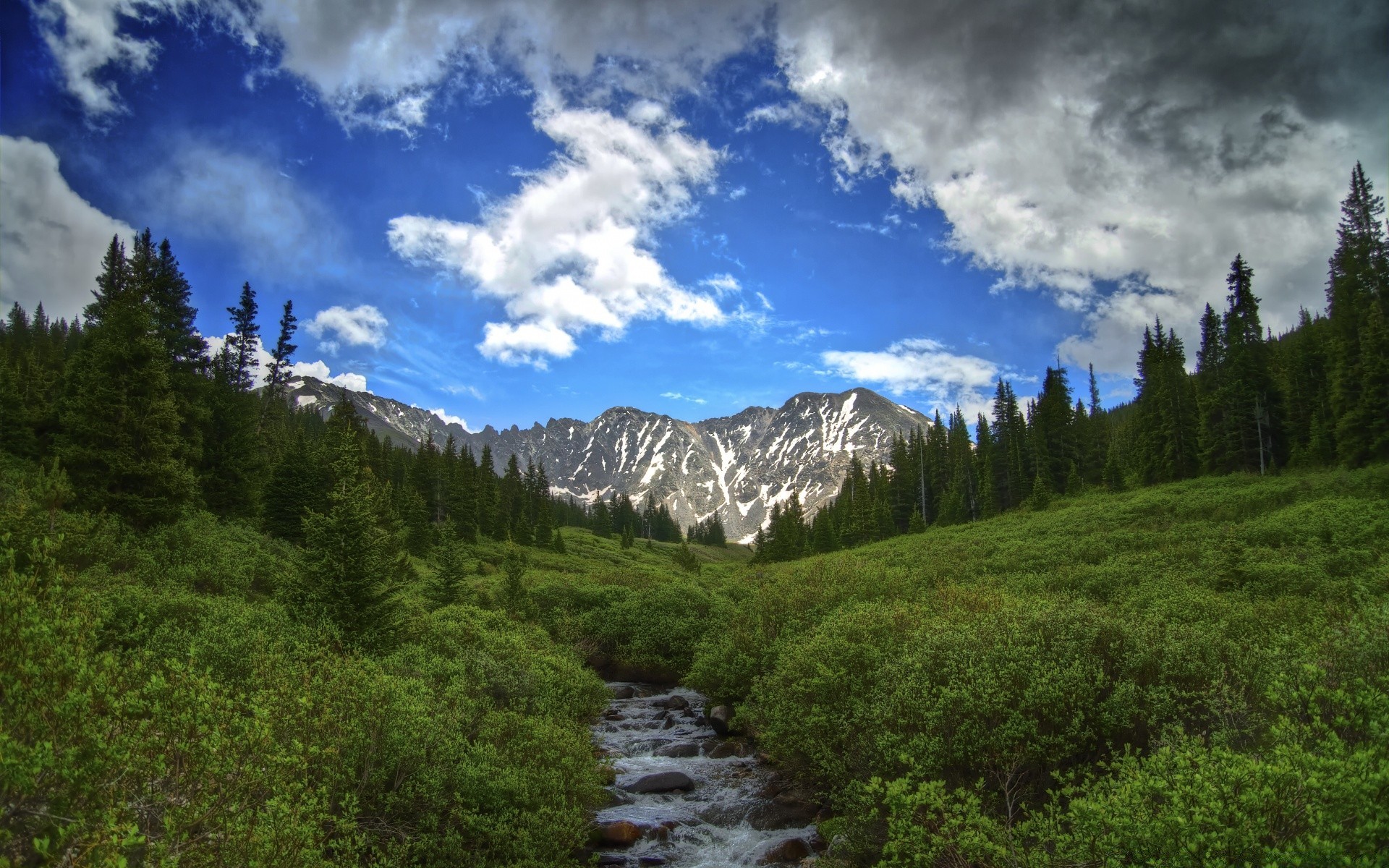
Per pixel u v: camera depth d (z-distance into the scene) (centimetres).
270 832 541
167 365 2719
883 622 1361
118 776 504
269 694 812
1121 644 1003
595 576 3947
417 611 2016
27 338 9225
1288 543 2612
